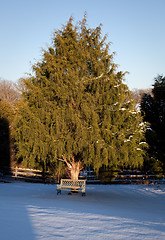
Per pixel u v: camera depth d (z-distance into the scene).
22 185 18.11
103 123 12.15
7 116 23.77
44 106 12.41
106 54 13.82
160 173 21.36
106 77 12.95
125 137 12.88
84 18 14.20
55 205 8.49
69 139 11.73
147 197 14.02
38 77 12.88
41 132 12.00
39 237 3.74
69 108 11.62
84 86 12.63
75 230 4.33
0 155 23.12
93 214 6.39
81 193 14.12
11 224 4.56
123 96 13.01
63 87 12.18
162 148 21.19
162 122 21.72
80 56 13.16
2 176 22.20
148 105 22.84
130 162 13.07
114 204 10.72
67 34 14.01
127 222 5.40
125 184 21.45
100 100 12.43
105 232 4.27
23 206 7.37
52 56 13.48
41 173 22.75
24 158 13.23
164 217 7.34
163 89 22.22
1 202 8.48
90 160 12.15
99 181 21.72
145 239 3.90
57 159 14.38
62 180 13.69
